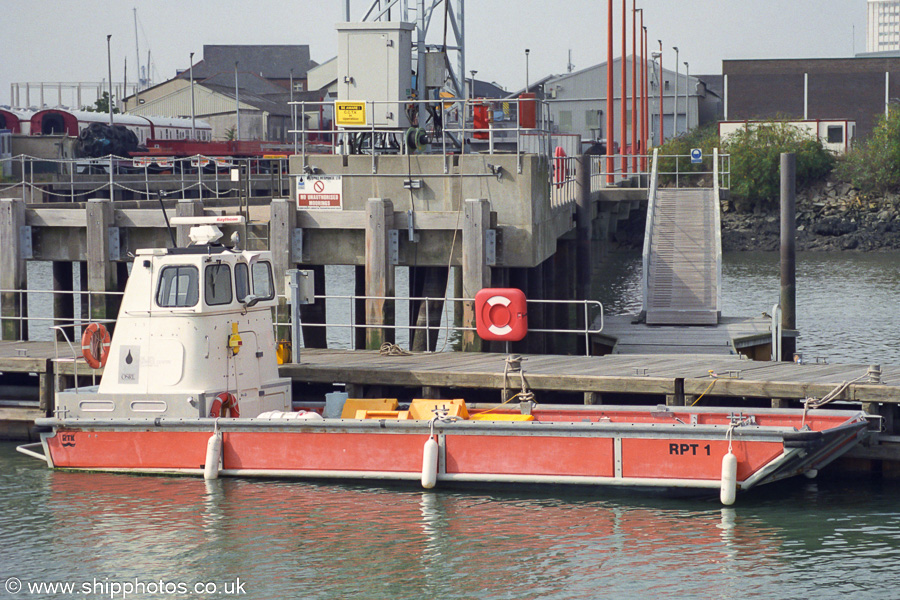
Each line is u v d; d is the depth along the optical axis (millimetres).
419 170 79875
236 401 58219
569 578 44344
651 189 120438
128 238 80688
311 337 87750
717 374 60000
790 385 56469
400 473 54219
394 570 45406
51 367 67812
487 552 47125
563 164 112938
